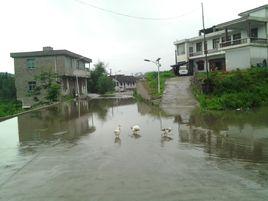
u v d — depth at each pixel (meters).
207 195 7.96
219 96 29.11
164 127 18.61
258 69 32.03
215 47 46.09
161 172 9.91
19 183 9.43
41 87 41.56
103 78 73.00
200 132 16.50
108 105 37.28
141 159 11.52
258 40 36.09
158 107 30.72
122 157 11.91
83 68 60.56
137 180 9.23
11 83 51.97
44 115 27.61
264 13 37.19
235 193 8.04
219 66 46.22
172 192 8.23
